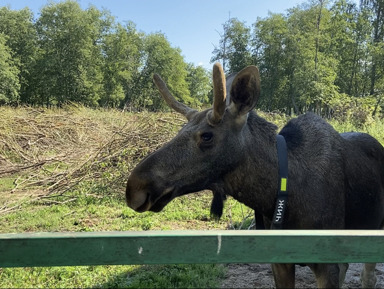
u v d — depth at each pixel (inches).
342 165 121.1
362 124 683.4
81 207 303.0
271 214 115.0
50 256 69.5
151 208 105.0
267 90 1831.9
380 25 1855.3
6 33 2065.7
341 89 1872.5
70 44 2000.5
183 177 106.4
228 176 112.5
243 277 182.7
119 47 2188.7
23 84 2057.1
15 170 386.9
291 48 1620.3
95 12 2156.7
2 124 488.4
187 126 111.3
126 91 2278.5
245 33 1918.1
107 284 169.8
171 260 69.2
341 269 144.1
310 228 110.8
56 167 407.2
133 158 368.8
